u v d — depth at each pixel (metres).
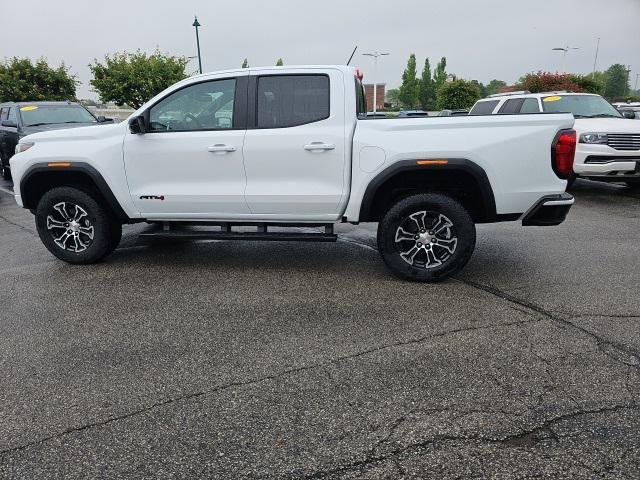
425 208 4.77
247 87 4.97
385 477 2.39
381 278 5.12
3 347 3.73
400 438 2.66
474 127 4.56
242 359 3.50
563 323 3.99
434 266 4.87
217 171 5.05
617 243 6.35
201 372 3.34
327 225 5.10
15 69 24.00
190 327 4.03
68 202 5.52
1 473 2.47
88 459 2.55
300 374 3.29
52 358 3.56
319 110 4.87
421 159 4.61
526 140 4.53
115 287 4.97
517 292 4.67
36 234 7.29
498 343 3.67
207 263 5.73
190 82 5.07
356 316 4.19
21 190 5.62
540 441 2.61
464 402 2.95
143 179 5.23
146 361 3.50
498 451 2.54
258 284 5.00
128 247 6.48
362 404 2.95
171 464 2.51
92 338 3.86
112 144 5.23
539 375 3.22
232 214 5.16
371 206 4.93
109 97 23.61
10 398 3.08
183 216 5.28
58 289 4.94
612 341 3.67
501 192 4.61
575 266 5.43
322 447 2.60
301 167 4.88
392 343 3.70
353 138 4.73
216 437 2.70
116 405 2.99
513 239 6.61
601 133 8.95
